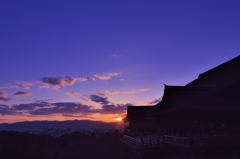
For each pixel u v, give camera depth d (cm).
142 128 3494
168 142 1753
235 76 1852
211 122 1552
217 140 1444
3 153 4038
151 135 2948
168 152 1867
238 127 1515
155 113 2270
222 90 1775
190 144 1417
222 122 1552
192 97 1781
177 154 1747
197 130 1591
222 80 2019
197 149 1430
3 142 4519
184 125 1723
